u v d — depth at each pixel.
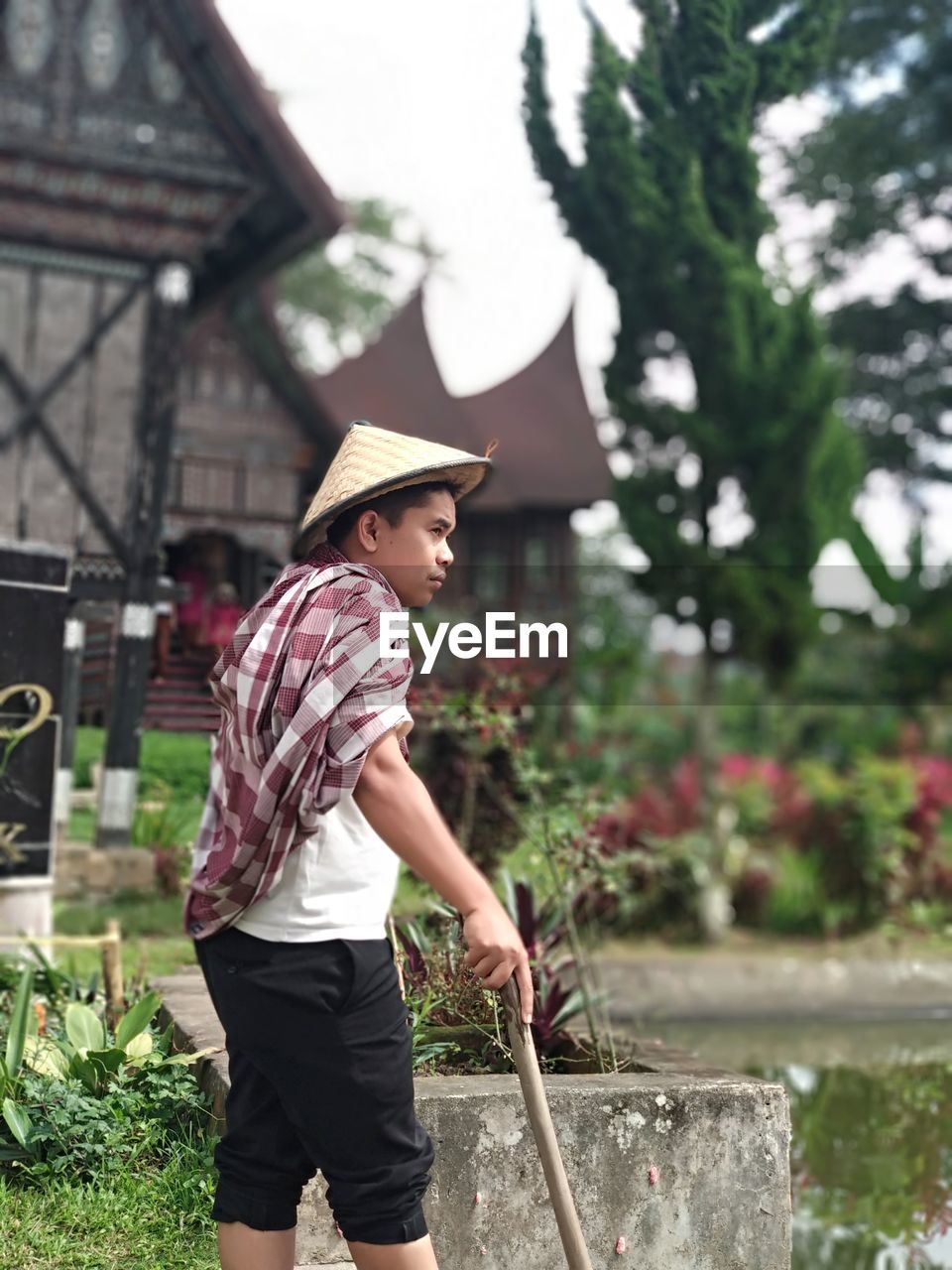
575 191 7.43
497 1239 2.85
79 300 9.71
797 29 6.71
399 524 2.21
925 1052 6.68
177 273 9.95
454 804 6.29
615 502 9.43
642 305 8.23
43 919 5.71
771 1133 3.02
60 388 9.52
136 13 9.98
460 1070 3.44
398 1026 2.11
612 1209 2.91
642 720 12.53
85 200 9.77
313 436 11.34
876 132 9.49
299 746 2.00
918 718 14.48
